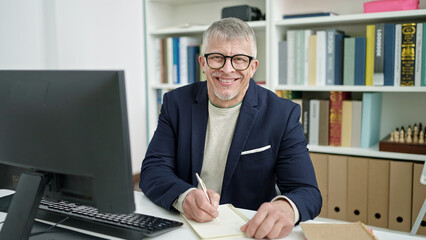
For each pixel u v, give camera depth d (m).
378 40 2.10
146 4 2.85
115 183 0.80
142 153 4.09
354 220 2.23
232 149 1.39
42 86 0.85
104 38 3.62
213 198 1.10
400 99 2.34
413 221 2.07
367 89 2.14
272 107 1.42
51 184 0.89
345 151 2.22
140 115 4.06
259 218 0.96
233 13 2.51
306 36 2.30
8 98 0.89
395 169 2.10
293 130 1.38
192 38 2.78
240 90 1.39
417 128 2.17
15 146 0.90
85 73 0.80
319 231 0.94
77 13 3.35
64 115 0.83
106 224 0.99
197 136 1.44
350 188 2.23
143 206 1.21
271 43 2.38
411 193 2.07
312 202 1.14
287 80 2.40
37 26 3.05
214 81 1.37
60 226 0.99
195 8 3.02
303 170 1.29
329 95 2.53
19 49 2.92
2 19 2.79
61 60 3.25
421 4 2.22
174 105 1.52
